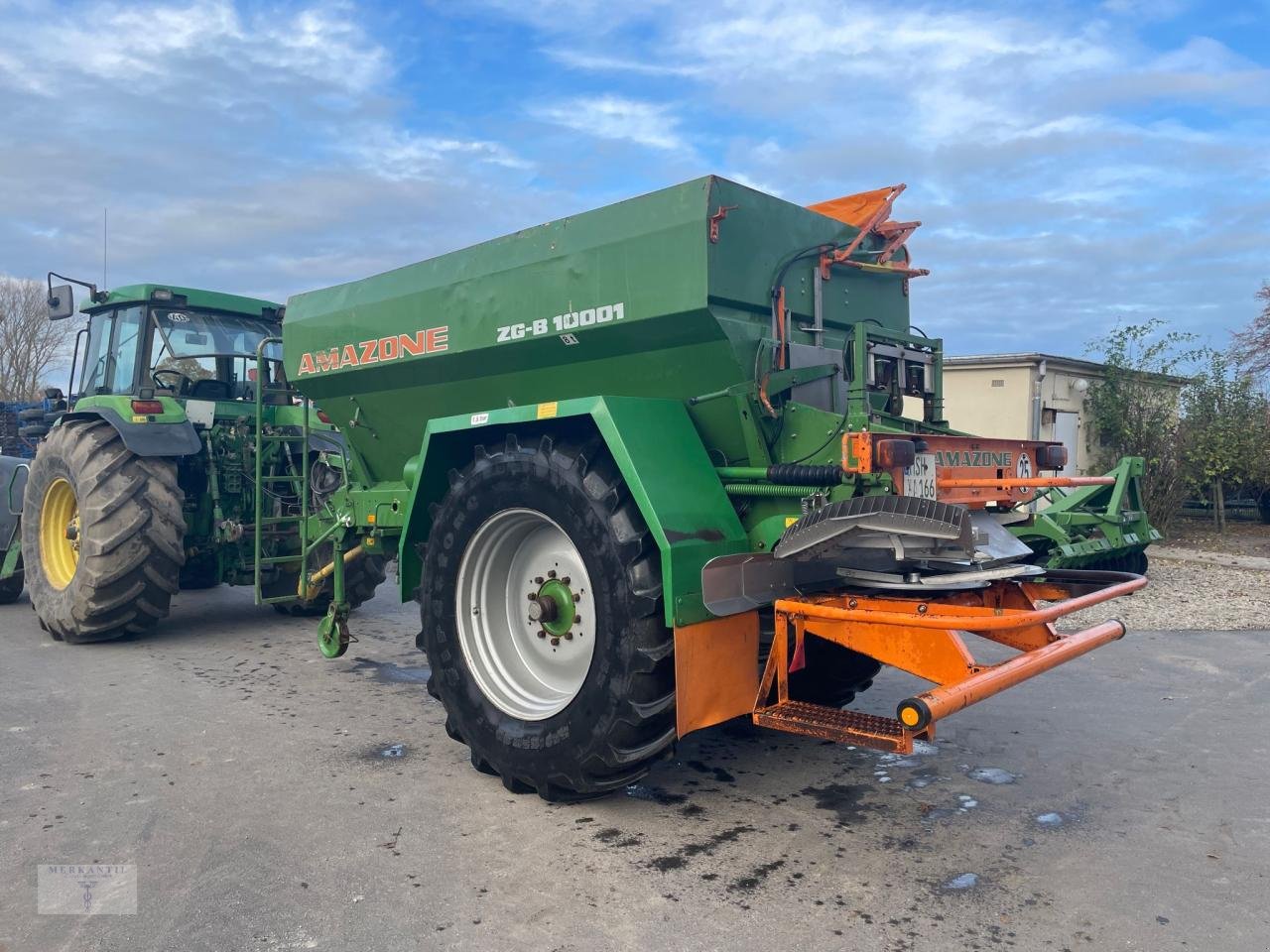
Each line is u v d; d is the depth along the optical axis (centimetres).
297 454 732
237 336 762
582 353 405
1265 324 1867
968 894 289
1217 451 1380
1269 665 594
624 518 338
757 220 378
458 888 292
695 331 364
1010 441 405
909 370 447
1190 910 279
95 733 450
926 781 389
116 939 261
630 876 301
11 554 794
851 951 255
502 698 386
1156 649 644
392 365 493
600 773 343
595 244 389
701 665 331
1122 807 360
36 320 2898
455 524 398
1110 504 833
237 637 692
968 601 388
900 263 473
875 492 329
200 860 311
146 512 629
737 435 377
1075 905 282
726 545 343
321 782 386
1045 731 459
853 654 438
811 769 405
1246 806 361
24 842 325
